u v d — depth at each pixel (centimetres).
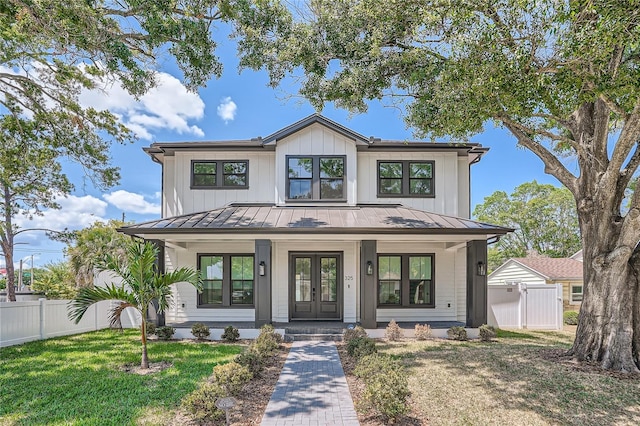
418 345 998
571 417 510
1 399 583
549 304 1366
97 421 500
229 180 1377
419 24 735
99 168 1316
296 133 1334
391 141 1388
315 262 1320
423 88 817
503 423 493
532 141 899
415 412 528
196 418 489
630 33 507
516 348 936
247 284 1338
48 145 1245
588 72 593
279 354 897
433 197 1362
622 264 752
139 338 1116
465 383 650
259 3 790
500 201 3431
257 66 853
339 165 1333
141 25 738
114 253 1518
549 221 3186
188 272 808
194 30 725
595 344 772
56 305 1145
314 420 508
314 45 815
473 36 634
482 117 724
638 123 677
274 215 1220
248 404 567
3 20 758
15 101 1168
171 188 1398
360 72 798
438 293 1334
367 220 1171
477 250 1142
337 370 756
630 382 650
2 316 983
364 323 1117
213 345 1006
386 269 1346
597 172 811
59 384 655
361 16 779
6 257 1523
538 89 625
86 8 653
